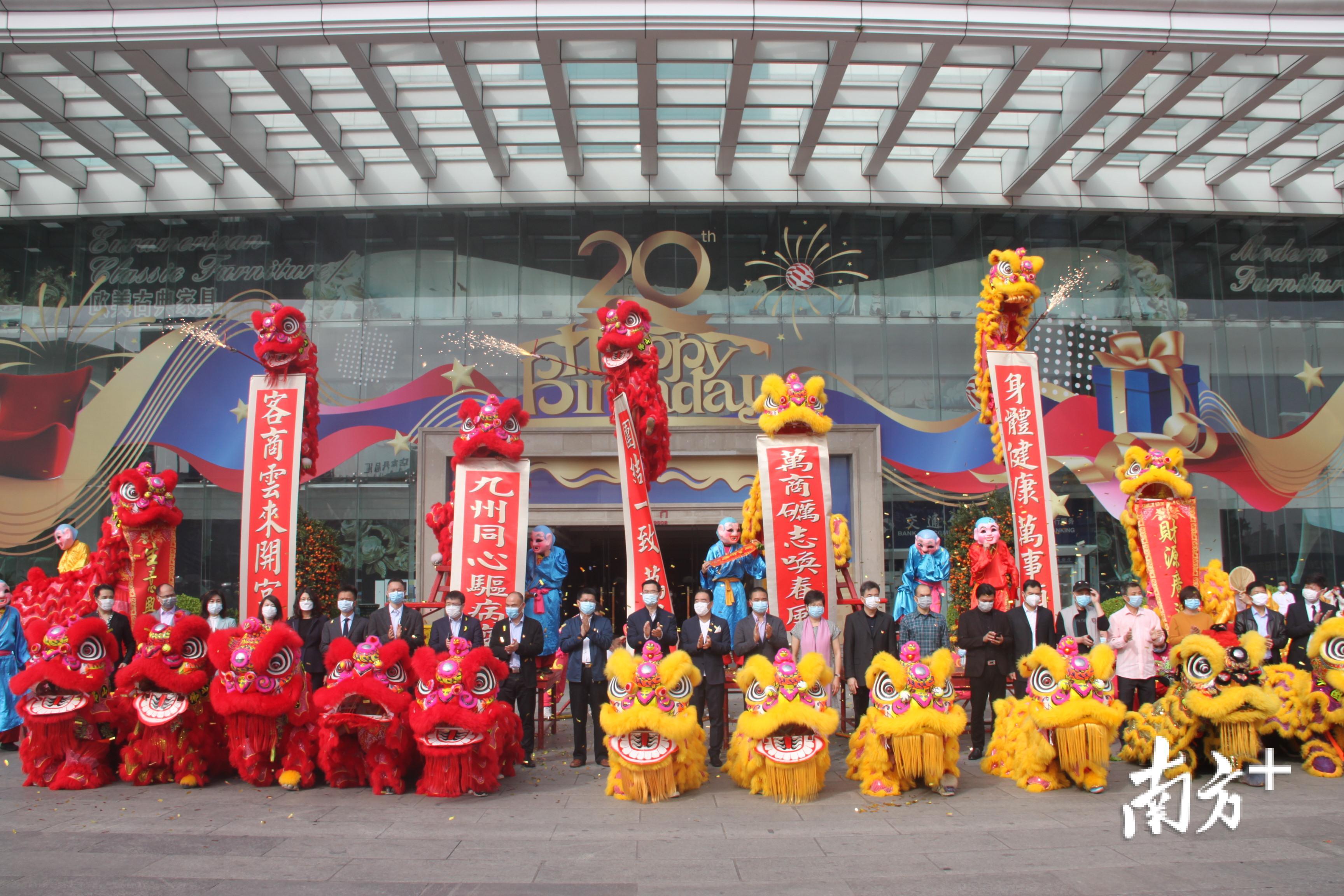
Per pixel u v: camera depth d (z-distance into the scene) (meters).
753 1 12.74
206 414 17.39
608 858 5.48
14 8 12.55
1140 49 13.11
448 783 7.07
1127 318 17.98
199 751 7.58
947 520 17.09
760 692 7.20
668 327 17.53
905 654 7.25
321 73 15.82
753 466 16.72
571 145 16.39
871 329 17.73
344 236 17.98
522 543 10.16
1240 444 17.59
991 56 13.70
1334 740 7.80
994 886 4.91
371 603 16.67
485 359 17.44
